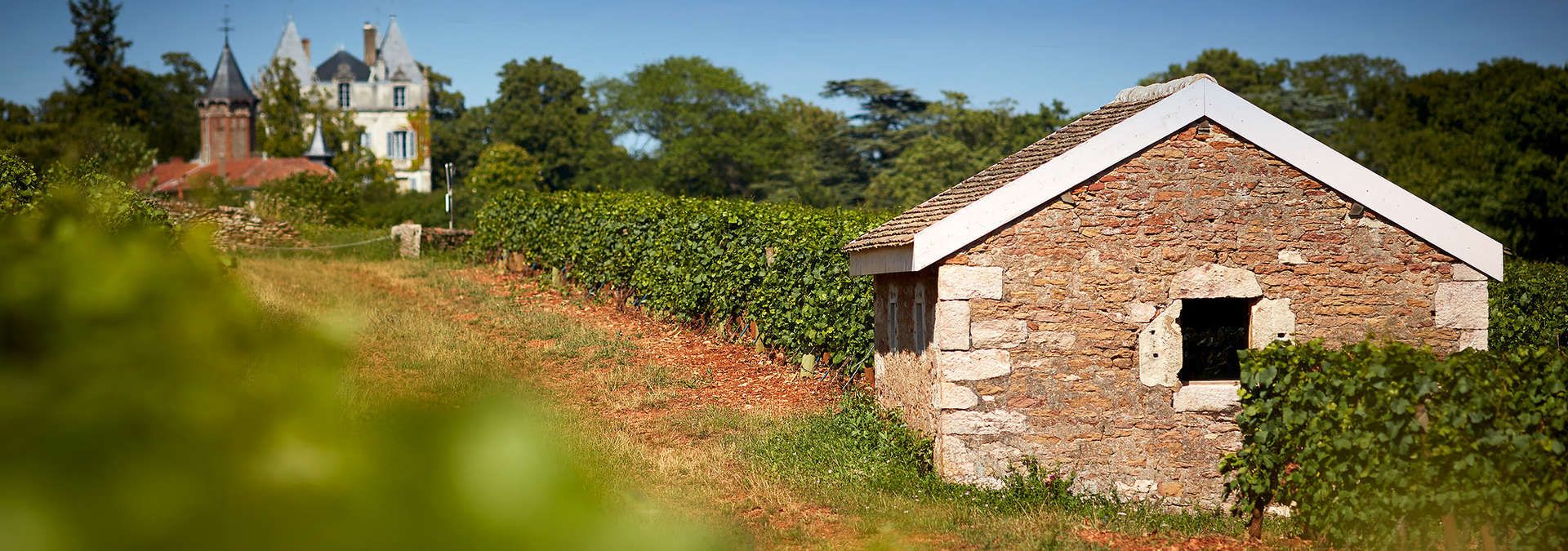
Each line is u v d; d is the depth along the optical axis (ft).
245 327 5.21
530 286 86.84
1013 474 34.91
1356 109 232.53
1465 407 25.77
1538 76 170.71
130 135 230.07
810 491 34.99
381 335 58.08
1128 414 35.22
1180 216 35.47
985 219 34.65
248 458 4.59
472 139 297.12
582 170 269.64
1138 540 30.60
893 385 43.83
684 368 58.03
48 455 4.38
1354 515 28.14
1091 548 29.04
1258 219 35.70
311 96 282.97
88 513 4.32
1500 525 25.80
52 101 257.55
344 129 274.98
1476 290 36.22
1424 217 36.01
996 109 200.34
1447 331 36.27
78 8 266.36
